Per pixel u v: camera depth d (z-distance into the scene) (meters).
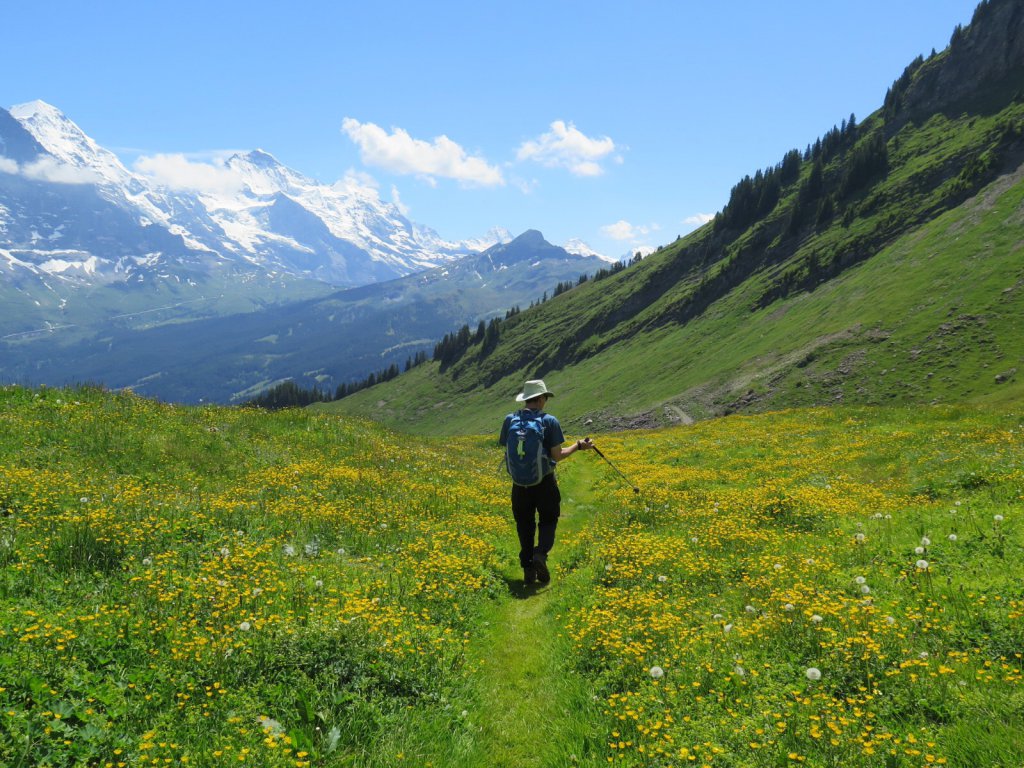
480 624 7.95
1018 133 177.00
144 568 7.98
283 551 9.59
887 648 5.70
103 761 4.14
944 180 189.50
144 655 5.61
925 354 115.81
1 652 5.14
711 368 169.75
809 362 134.25
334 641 6.14
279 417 21.36
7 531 8.40
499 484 20.22
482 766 4.89
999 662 5.44
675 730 4.87
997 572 7.34
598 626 6.91
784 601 6.98
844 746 4.34
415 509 13.87
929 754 4.10
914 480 14.69
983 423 25.03
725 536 10.73
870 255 179.25
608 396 189.38
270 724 4.85
